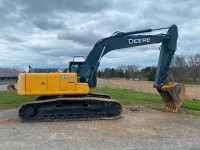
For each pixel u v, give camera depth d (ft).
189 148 16.93
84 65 29.30
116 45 29.58
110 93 57.62
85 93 27.09
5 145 17.54
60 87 26.58
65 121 25.98
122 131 21.65
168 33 30.78
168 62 31.30
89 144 17.71
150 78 180.45
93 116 27.30
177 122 25.75
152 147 17.10
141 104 39.14
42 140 18.76
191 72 158.92
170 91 30.42
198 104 38.40
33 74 26.32
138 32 29.89
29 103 25.68
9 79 161.27
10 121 26.09
